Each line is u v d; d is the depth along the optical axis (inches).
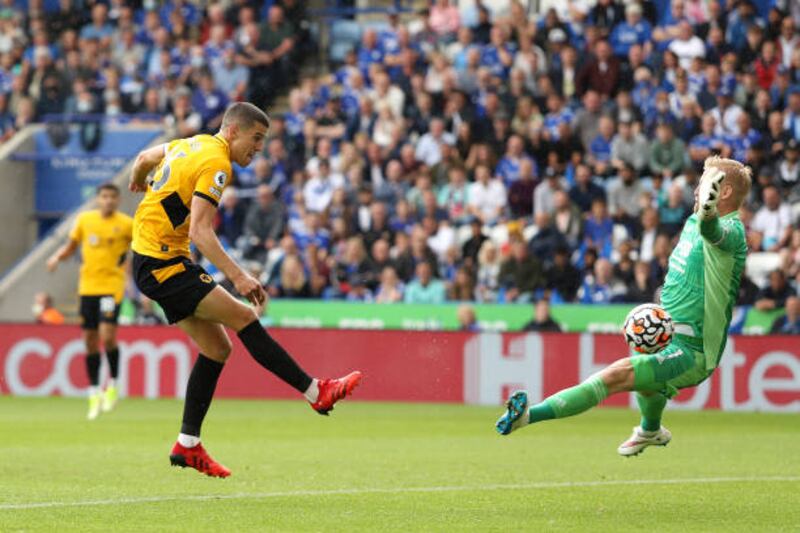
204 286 1006.4
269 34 3095.5
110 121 3073.3
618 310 2415.1
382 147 2780.5
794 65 2765.7
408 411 2202.3
